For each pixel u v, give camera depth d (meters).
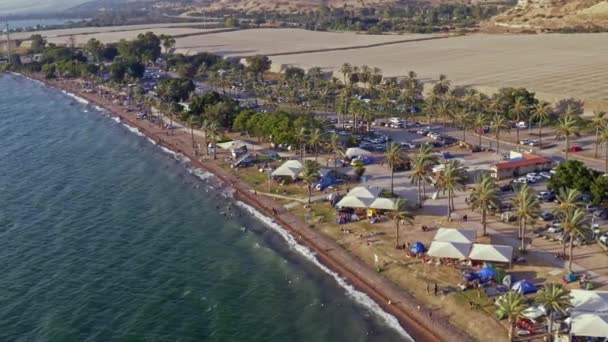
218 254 143.62
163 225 162.50
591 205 144.62
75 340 109.69
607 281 113.94
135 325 114.12
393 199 155.88
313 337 109.00
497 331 102.94
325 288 125.06
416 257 130.38
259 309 118.81
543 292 99.19
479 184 138.50
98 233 158.00
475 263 124.31
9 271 136.50
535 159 177.75
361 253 136.75
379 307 116.25
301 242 146.88
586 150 196.38
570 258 117.06
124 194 188.62
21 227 162.38
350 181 180.88
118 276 133.75
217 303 121.25
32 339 110.19
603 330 95.00
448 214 148.25
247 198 178.62
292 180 186.75
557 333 97.69
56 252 146.50
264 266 136.50
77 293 126.25
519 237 135.00
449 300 113.75
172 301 122.69
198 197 183.50
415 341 104.75
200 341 108.94
